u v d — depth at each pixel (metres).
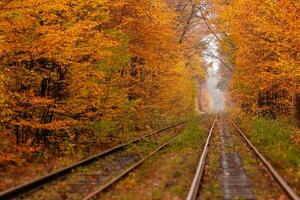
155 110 42.88
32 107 20.77
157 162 19.22
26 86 21.84
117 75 28.03
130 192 13.38
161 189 13.78
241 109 60.72
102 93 24.30
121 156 21.61
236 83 46.31
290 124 35.25
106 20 25.06
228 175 16.30
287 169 17.05
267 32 25.70
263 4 26.44
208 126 47.59
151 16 32.22
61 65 21.84
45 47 19.64
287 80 27.61
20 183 14.48
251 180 15.23
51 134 23.25
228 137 33.03
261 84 35.06
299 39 23.09
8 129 21.64
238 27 34.12
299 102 28.89
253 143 27.00
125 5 30.39
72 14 22.50
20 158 19.14
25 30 19.83
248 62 35.25
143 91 36.94
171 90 50.25
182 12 46.62
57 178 15.43
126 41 27.19
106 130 25.23
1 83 18.80
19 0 18.16
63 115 23.48
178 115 63.12
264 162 18.17
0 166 17.59
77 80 23.11
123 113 28.88
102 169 17.62
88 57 24.02
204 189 13.75
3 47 17.94
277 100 37.00
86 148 24.61
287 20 23.25
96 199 12.40
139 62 36.59
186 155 21.64
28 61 21.64
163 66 39.19
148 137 30.03
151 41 34.56
